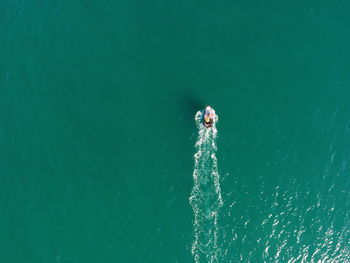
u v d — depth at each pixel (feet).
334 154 233.76
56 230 217.15
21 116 238.27
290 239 220.43
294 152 233.35
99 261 213.05
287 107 241.14
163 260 214.90
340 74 248.32
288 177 229.66
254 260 216.95
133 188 224.94
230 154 231.91
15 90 244.01
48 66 248.93
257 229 221.25
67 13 261.03
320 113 240.73
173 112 237.86
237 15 260.42
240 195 226.17
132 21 258.98
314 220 223.30
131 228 218.79
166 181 226.38
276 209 224.53
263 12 261.03
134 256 214.90
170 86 243.40
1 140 233.14
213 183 227.40
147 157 230.07
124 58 250.16
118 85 244.01
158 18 259.60
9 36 256.93
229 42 253.65
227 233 220.43
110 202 222.28
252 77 246.06
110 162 229.25
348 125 238.68
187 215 221.87
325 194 227.61
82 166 228.43
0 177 226.17
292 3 263.90
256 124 237.25
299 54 251.60
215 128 234.99
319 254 218.59
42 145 232.32
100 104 240.32
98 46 253.03
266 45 253.24
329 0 264.93
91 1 264.31
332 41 254.88
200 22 258.37
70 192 223.51
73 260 212.64
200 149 231.50
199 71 246.68
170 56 250.16
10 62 250.37
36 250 213.46
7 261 211.82
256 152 232.73
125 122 236.63
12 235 215.92
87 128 235.61
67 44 253.65
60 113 238.89
